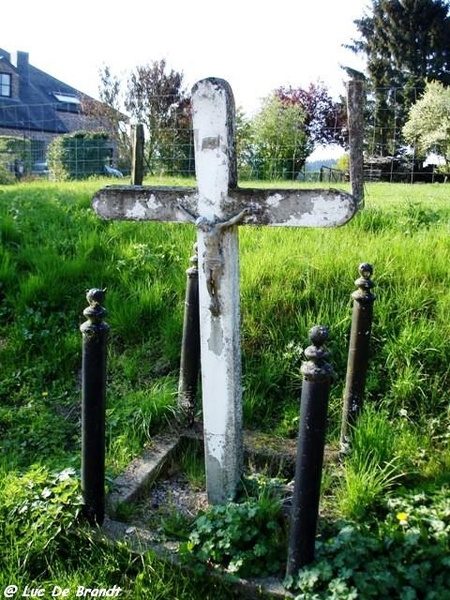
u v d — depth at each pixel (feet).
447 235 19.99
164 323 16.99
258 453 12.28
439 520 9.32
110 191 10.60
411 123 71.56
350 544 8.85
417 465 11.50
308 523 8.54
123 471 11.62
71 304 18.40
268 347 15.52
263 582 8.87
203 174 9.72
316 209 9.21
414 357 14.42
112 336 16.98
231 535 9.23
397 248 18.47
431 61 114.83
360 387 12.09
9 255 20.54
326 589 8.34
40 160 97.40
